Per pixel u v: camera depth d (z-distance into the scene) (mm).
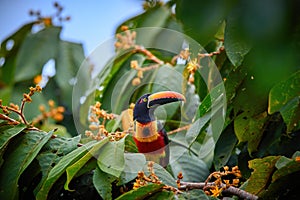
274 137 2990
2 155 2570
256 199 2566
